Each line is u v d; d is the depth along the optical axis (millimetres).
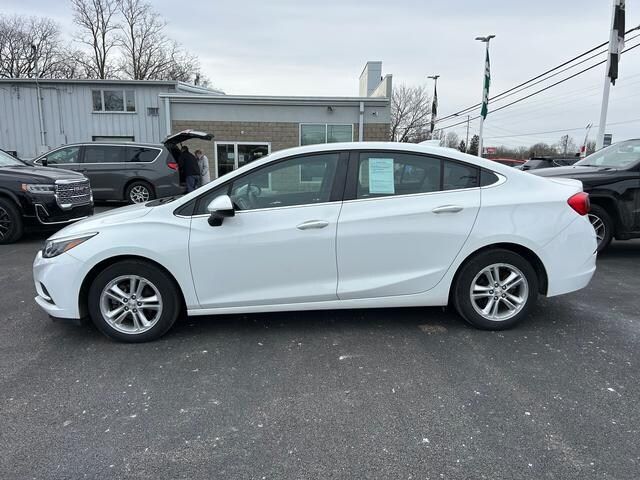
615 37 12820
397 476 2238
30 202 7566
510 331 3955
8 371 3293
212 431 2600
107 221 3742
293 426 2645
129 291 3744
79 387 3070
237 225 3662
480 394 2963
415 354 3533
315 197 3770
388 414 2754
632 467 2279
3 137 19203
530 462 2324
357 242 3721
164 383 3123
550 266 3865
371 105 17078
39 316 4375
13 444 2484
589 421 2662
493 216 3781
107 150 12562
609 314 4371
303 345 3699
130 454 2406
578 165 7516
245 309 3779
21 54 44438
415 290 3842
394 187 3803
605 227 6609
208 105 16672
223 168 17062
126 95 19609
